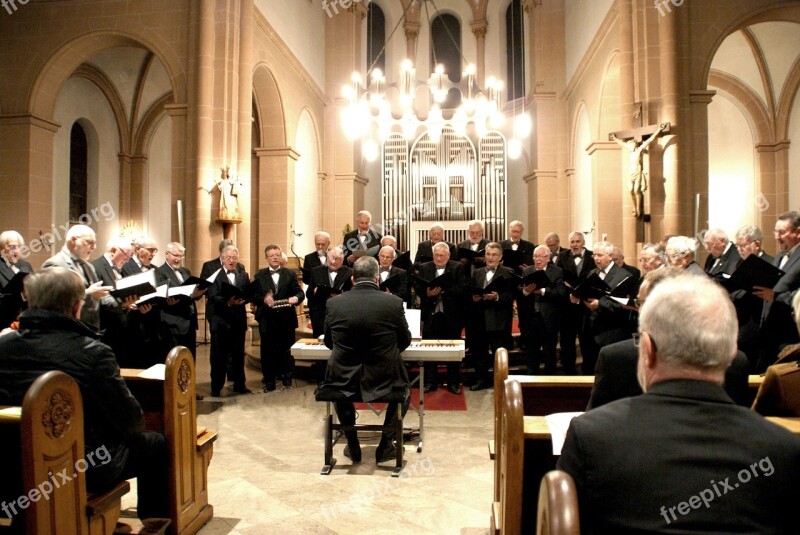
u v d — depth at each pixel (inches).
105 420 103.8
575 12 509.7
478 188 621.6
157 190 594.2
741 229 201.2
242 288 271.6
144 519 119.6
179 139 388.8
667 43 324.5
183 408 126.6
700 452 48.5
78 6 409.4
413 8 670.5
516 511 86.4
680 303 53.9
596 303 237.8
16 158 414.3
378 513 140.8
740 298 202.4
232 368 277.9
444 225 621.9
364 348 167.8
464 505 145.6
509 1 650.8
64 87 484.7
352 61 609.3
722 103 501.0
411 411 240.8
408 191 628.7
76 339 100.8
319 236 308.0
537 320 270.8
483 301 269.9
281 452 187.9
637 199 323.3
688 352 52.2
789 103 471.2
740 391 90.7
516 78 634.2
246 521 136.4
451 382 272.1
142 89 555.8
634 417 51.7
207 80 379.6
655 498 47.7
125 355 226.4
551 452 97.2
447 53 673.6
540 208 556.7
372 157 425.1
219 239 377.7
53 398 86.7
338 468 173.0
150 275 192.4
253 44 414.9
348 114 422.6
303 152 537.3
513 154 455.5
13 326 189.6
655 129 315.3
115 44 418.9
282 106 475.8
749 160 493.4
